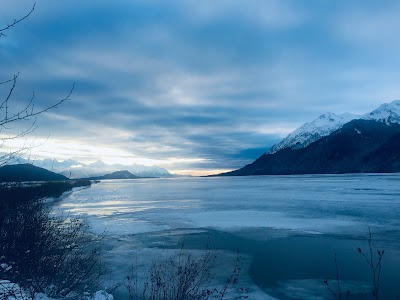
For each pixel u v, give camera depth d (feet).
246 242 48.01
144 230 57.11
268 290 29.48
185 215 76.48
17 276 19.60
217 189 206.28
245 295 28.19
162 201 119.03
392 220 65.98
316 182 272.51
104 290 26.61
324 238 50.42
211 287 29.68
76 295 22.98
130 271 32.65
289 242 47.85
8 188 20.39
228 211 83.15
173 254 40.60
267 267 36.09
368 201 102.42
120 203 112.47
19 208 21.58
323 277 33.19
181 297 21.88
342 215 73.67
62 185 189.26
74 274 24.20
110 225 61.72
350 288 30.19
